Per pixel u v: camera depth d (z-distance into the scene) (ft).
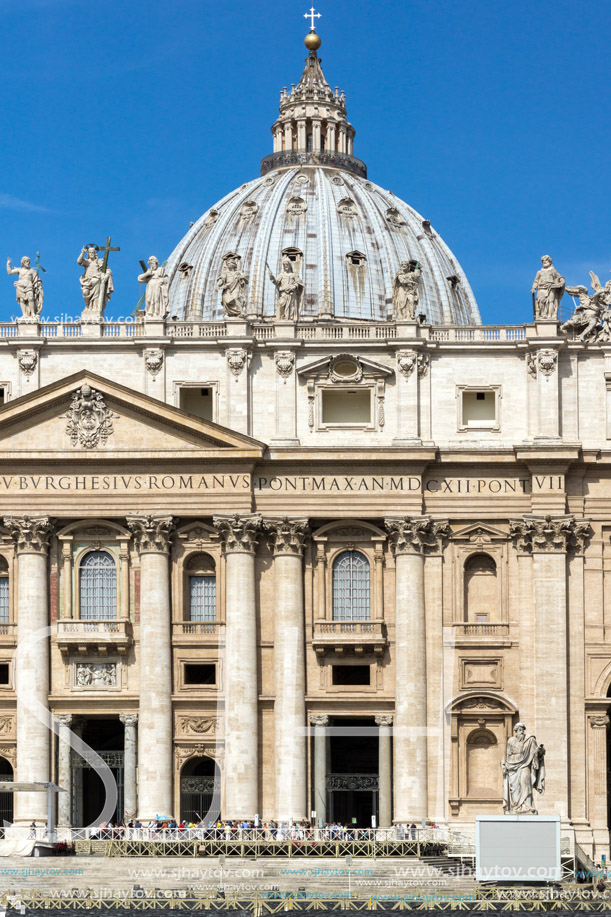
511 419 365.81
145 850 318.65
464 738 357.61
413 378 365.20
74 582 362.74
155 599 358.23
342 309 634.84
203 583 364.79
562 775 351.25
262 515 360.48
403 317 368.89
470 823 352.90
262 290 630.33
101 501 360.89
